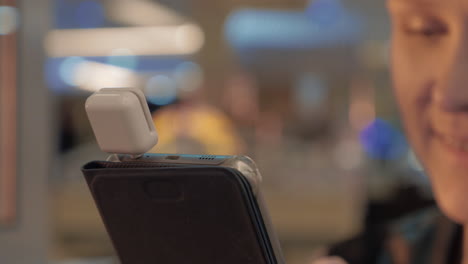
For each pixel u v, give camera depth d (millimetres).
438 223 1101
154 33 7555
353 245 1246
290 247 4988
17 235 2812
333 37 8352
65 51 7141
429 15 833
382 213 2424
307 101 8648
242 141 6328
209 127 5270
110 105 676
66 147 6574
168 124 5207
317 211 4961
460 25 800
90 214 4895
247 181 662
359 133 6887
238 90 8438
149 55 7605
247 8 8500
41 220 2830
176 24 7746
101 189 730
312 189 4996
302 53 8461
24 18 2791
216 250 699
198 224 695
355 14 8312
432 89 858
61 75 6980
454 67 809
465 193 837
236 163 670
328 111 8625
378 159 5477
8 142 2779
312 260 1357
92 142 6270
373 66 8578
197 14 8320
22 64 2793
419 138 896
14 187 2785
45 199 2832
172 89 7664
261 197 681
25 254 2816
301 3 8477
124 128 684
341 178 5125
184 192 683
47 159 2836
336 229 4945
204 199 676
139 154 708
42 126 2816
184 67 7945
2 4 2775
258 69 8578
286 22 8469
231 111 8156
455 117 824
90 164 735
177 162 695
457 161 836
